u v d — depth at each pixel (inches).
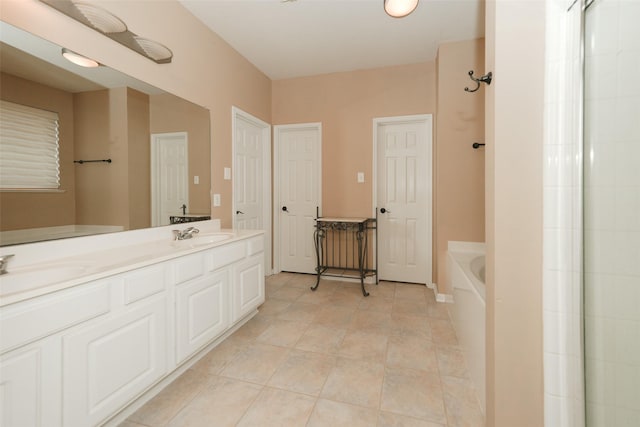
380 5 90.4
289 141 151.3
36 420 39.4
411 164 135.7
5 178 50.2
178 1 87.1
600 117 37.9
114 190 69.1
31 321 38.4
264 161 144.4
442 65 112.9
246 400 60.0
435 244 128.5
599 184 38.3
